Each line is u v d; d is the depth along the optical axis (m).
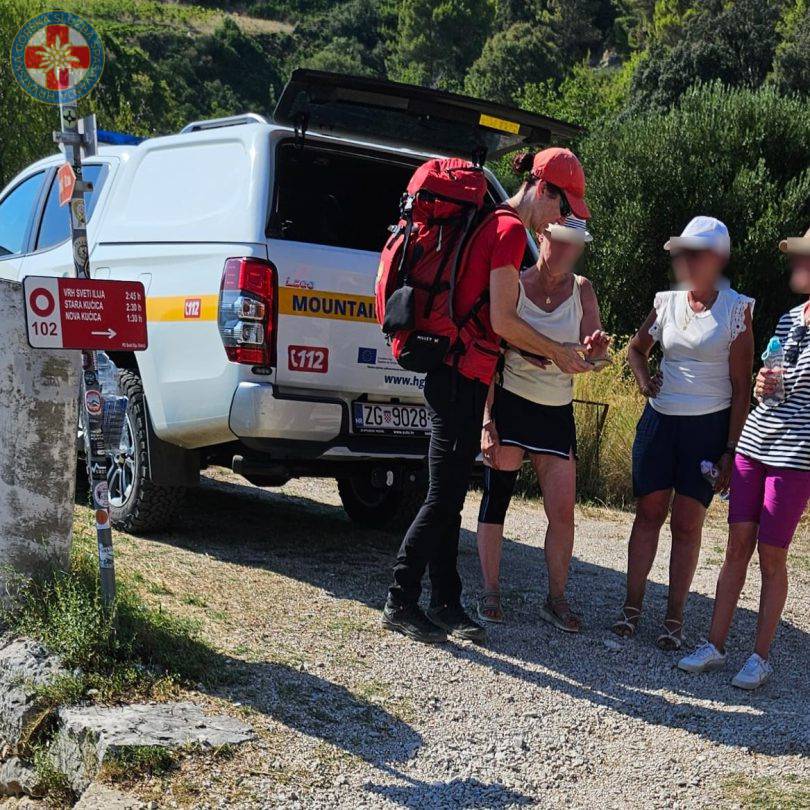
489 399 4.61
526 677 4.12
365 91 4.98
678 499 4.62
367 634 4.34
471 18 115.62
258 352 4.85
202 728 3.30
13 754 3.41
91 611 3.69
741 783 3.34
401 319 3.97
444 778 3.28
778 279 14.42
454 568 4.49
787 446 4.07
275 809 2.96
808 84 47.00
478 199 4.07
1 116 26.31
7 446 3.89
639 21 111.94
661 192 15.15
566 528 4.68
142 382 5.37
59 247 6.22
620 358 11.16
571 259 4.30
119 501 5.57
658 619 5.09
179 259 5.21
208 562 5.12
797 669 4.54
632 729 3.74
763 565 4.21
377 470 5.41
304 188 5.59
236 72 117.38
